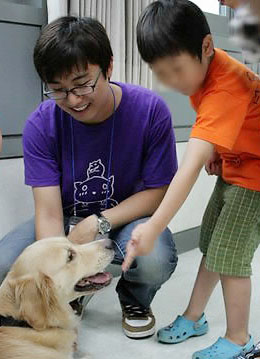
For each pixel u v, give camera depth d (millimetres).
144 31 1270
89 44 1319
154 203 1638
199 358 1499
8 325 1248
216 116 1249
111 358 1563
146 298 1694
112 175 1648
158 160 1621
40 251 1347
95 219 1576
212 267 1481
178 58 1245
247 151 1445
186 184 1207
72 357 1435
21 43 1918
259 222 1489
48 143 1594
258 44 1024
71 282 1389
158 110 1619
